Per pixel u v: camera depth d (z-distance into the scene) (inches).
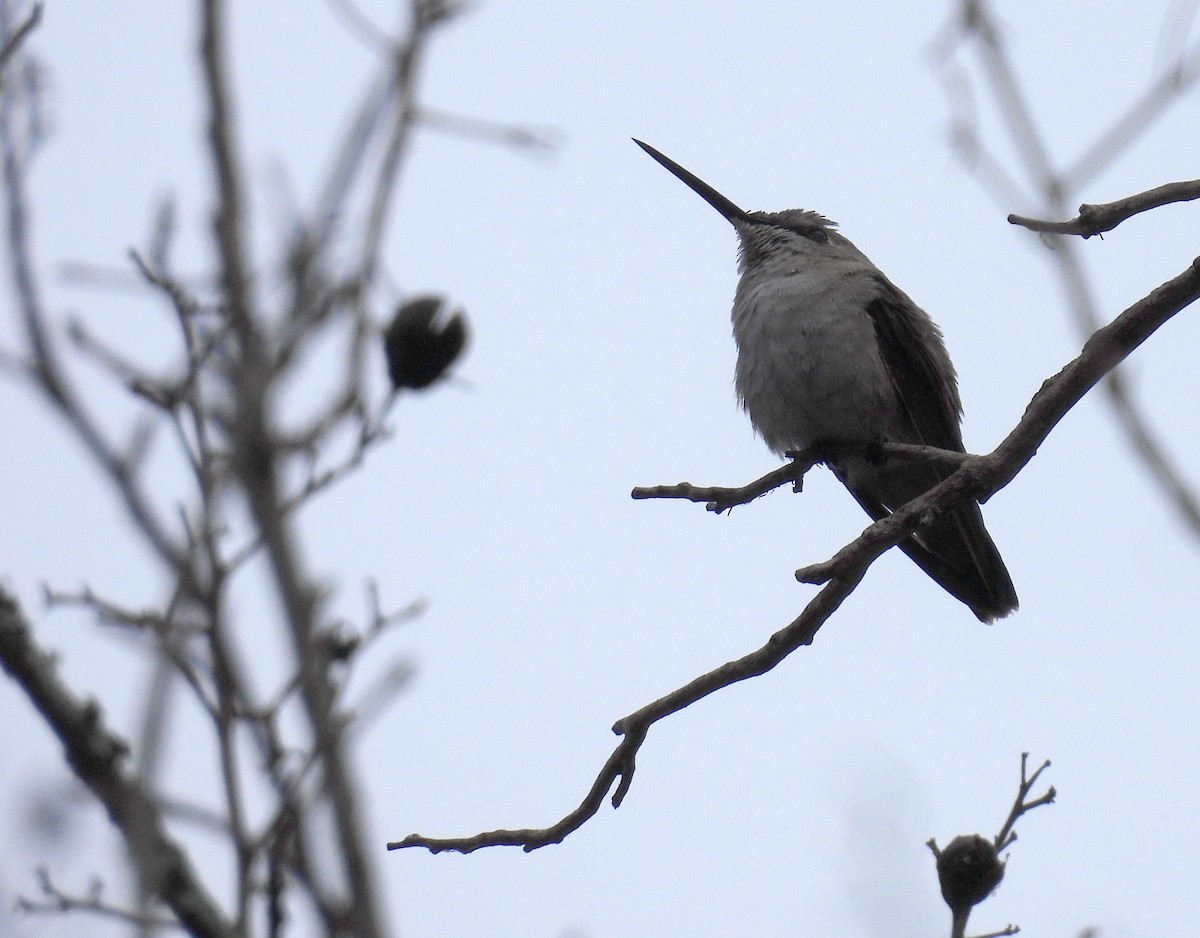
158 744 189.9
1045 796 243.6
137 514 209.3
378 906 194.9
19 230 217.5
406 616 226.1
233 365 236.8
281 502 227.3
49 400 211.9
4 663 210.7
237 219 261.3
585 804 253.0
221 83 285.7
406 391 253.8
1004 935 232.2
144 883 182.2
